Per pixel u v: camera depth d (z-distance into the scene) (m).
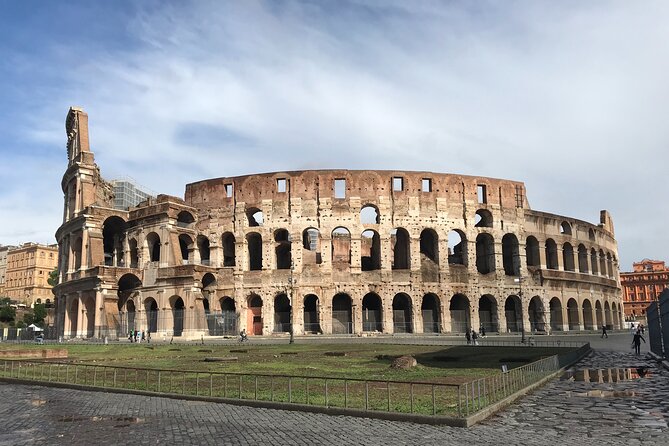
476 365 37.38
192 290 86.38
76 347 64.44
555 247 105.00
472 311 93.31
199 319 85.06
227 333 87.38
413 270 92.44
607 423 18.64
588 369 36.50
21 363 39.19
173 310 88.12
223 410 21.64
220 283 93.00
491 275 95.81
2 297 199.38
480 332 90.31
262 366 37.19
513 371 25.33
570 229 108.38
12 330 100.69
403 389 26.38
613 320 119.44
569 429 17.72
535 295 99.31
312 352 50.75
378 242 94.88
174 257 91.31
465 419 18.22
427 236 100.06
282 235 98.56
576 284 106.19
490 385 22.50
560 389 26.78
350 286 91.19
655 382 29.31
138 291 91.44
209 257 97.38
